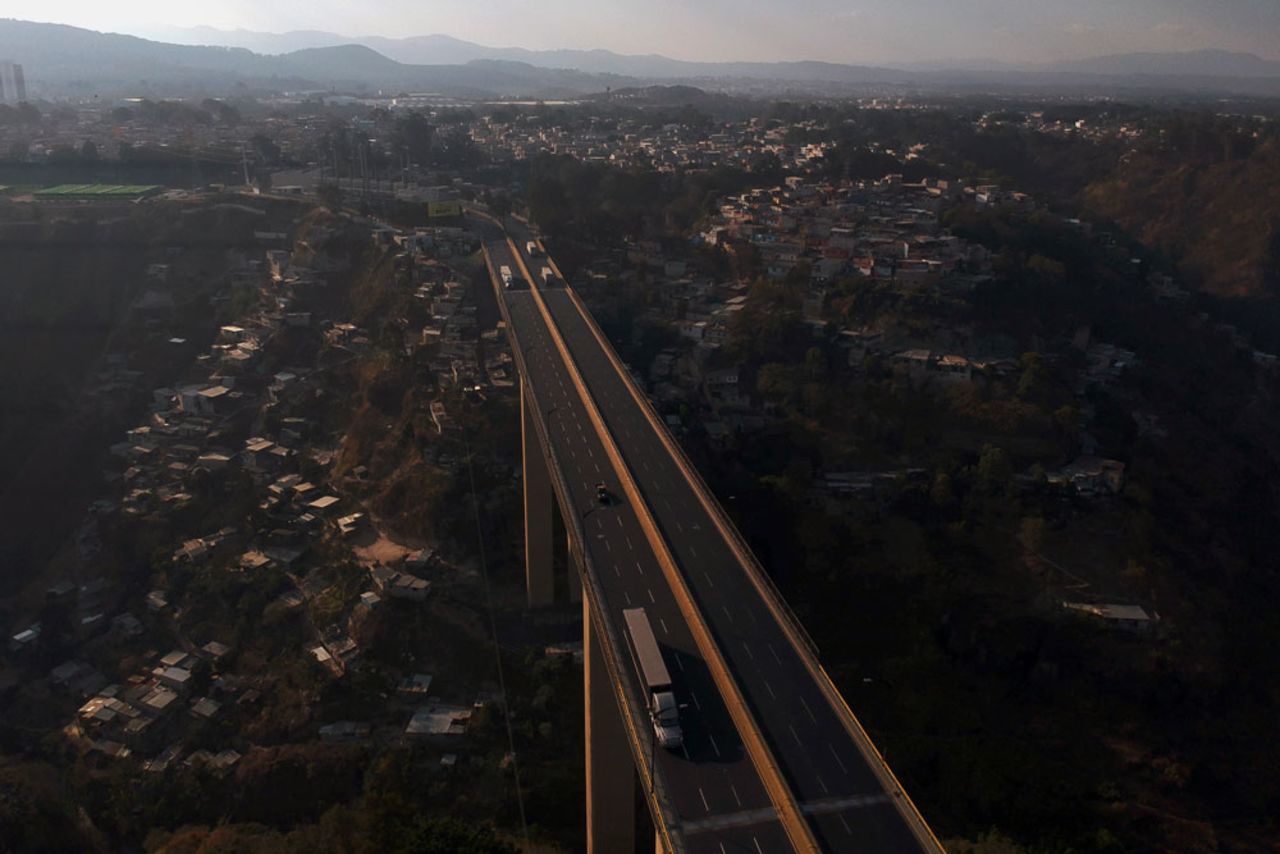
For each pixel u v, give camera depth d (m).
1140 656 99.25
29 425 150.25
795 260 181.38
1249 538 122.44
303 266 186.62
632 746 59.31
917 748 88.00
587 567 77.62
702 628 71.38
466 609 111.06
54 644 115.00
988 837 79.00
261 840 81.88
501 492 126.31
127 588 122.06
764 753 58.69
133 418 154.75
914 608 108.62
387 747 93.31
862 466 132.50
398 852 74.56
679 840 52.12
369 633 106.44
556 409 114.12
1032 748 90.69
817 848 51.44
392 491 126.44
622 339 168.50
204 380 161.00
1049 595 107.12
